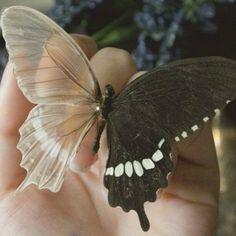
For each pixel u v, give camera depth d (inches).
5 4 15.8
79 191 9.5
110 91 7.2
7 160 9.4
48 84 7.2
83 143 8.6
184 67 6.8
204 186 9.1
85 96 7.3
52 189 7.4
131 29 13.2
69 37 7.0
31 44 7.0
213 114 6.7
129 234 9.2
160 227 9.0
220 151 13.7
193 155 9.1
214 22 12.6
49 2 15.6
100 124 7.3
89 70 7.2
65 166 7.4
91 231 9.2
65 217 9.2
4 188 9.4
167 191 9.1
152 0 12.7
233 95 6.6
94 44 10.1
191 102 6.8
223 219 13.2
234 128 13.7
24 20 6.9
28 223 9.1
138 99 7.0
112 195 7.0
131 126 7.0
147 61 12.7
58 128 7.3
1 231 9.1
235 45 12.7
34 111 7.3
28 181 7.4
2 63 14.0
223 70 6.6
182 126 6.8
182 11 12.5
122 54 9.5
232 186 13.5
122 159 7.0
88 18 13.4
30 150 7.3
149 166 6.8
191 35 12.7
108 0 13.2
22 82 7.1
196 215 9.0
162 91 6.9
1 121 9.4
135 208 6.8
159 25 12.7
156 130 6.9
